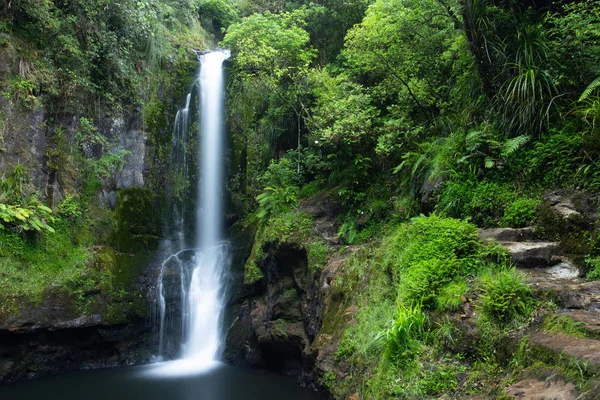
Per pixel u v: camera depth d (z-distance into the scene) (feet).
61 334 30.30
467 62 25.61
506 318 13.96
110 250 35.19
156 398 24.85
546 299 14.10
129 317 33.01
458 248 17.42
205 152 44.19
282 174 35.50
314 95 36.86
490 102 23.25
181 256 38.32
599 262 15.71
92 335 31.71
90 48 36.52
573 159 18.92
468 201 21.27
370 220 28.55
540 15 24.45
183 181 42.83
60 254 31.96
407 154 25.95
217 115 44.68
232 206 42.47
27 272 29.58
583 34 21.71
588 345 11.18
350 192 30.63
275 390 25.63
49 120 33.96
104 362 32.27
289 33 37.29
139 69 41.11
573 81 21.21
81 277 31.68
